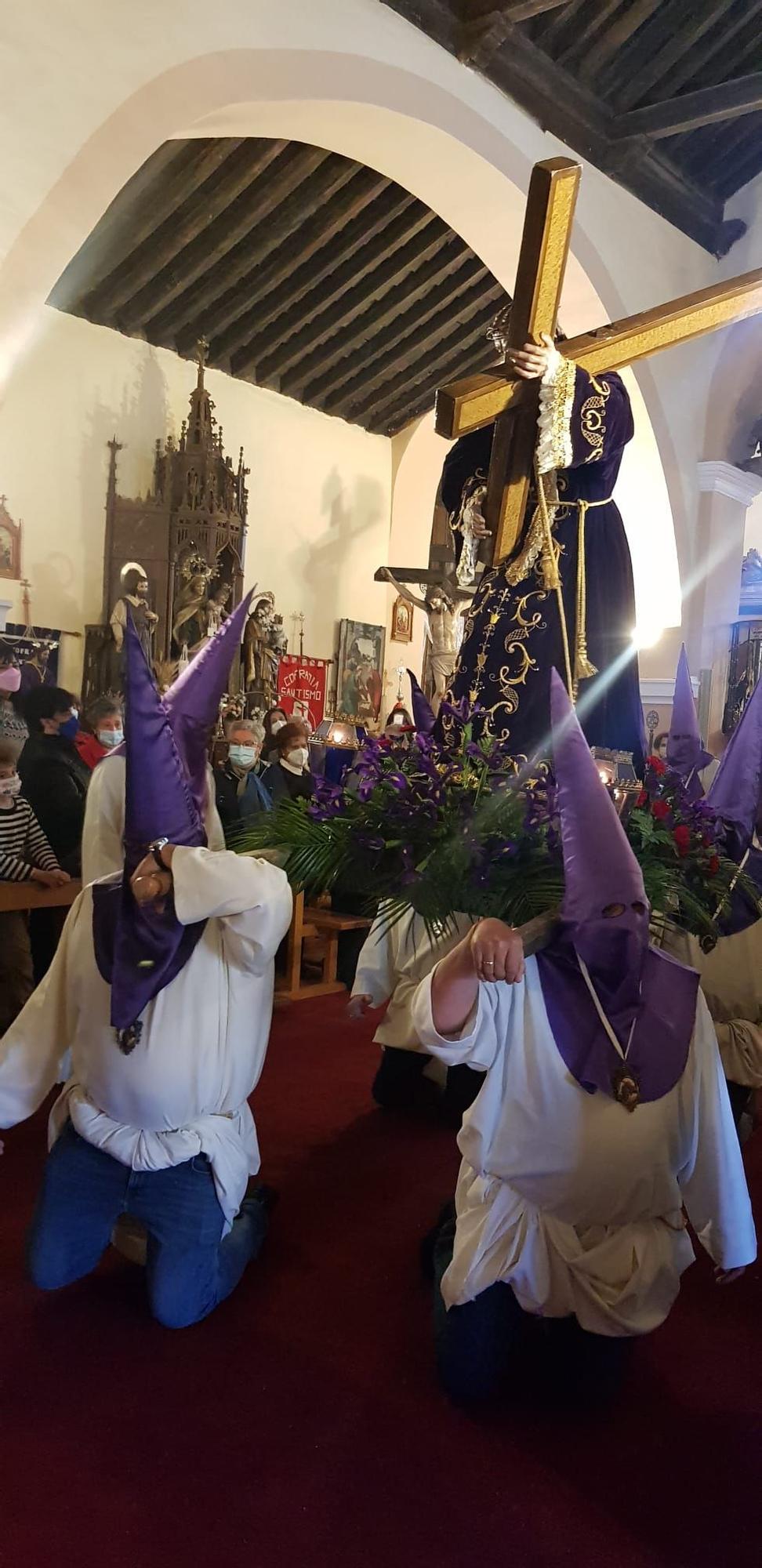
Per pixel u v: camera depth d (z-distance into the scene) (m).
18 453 8.54
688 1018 2.33
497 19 6.39
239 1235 2.78
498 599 3.10
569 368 2.67
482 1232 2.29
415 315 9.96
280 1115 4.05
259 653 9.99
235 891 2.34
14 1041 2.64
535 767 2.60
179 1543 1.95
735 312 3.09
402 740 2.77
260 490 10.50
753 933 3.62
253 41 5.48
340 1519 2.02
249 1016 2.62
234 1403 2.34
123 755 2.74
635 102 7.82
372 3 6.08
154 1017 2.49
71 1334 2.58
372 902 2.65
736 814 2.93
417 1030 2.25
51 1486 2.07
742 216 9.02
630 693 3.10
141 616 8.97
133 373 9.21
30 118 4.83
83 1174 2.60
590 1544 1.99
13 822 4.53
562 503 2.98
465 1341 2.30
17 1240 3.01
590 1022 2.27
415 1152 3.73
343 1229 3.17
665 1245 2.34
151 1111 2.51
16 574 8.55
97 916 2.55
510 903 2.38
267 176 7.87
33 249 5.03
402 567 11.76
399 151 6.74
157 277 8.73
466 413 2.65
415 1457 2.20
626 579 3.11
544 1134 2.27
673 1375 2.55
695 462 9.27
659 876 2.44
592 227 7.73
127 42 5.06
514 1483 2.13
